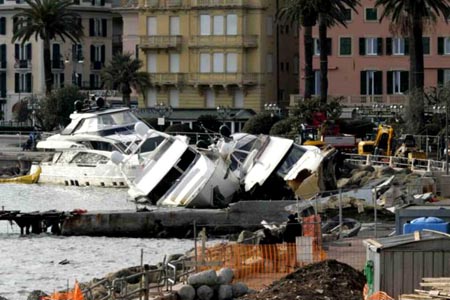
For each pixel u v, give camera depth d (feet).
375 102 604.08
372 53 614.34
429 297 156.56
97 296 193.16
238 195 370.73
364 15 613.93
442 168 387.55
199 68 643.86
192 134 533.14
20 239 311.27
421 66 476.95
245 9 636.07
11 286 241.55
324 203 297.53
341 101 585.63
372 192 303.27
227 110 607.78
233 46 636.89
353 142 462.60
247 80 636.07
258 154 375.04
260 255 212.64
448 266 167.43
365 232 255.09
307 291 180.45
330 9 524.52
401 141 447.01
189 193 366.84
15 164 532.73
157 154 383.24
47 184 474.90
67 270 261.65
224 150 373.20
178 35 644.27
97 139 458.09
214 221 315.58
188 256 221.87
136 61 641.40
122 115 464.24
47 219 321.32
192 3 641.81
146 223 316.60
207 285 189.88
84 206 392.88
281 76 653.30
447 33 604.08
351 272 189.06
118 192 439.22
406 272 167.63
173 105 648.79
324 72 520.83
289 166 369.91
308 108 502.38
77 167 462.60
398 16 479.00
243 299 183.52
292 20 542.16
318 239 226.17
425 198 308.19
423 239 168.25
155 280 203.10
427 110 487.61
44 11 651.66
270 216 314.96
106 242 305.94
